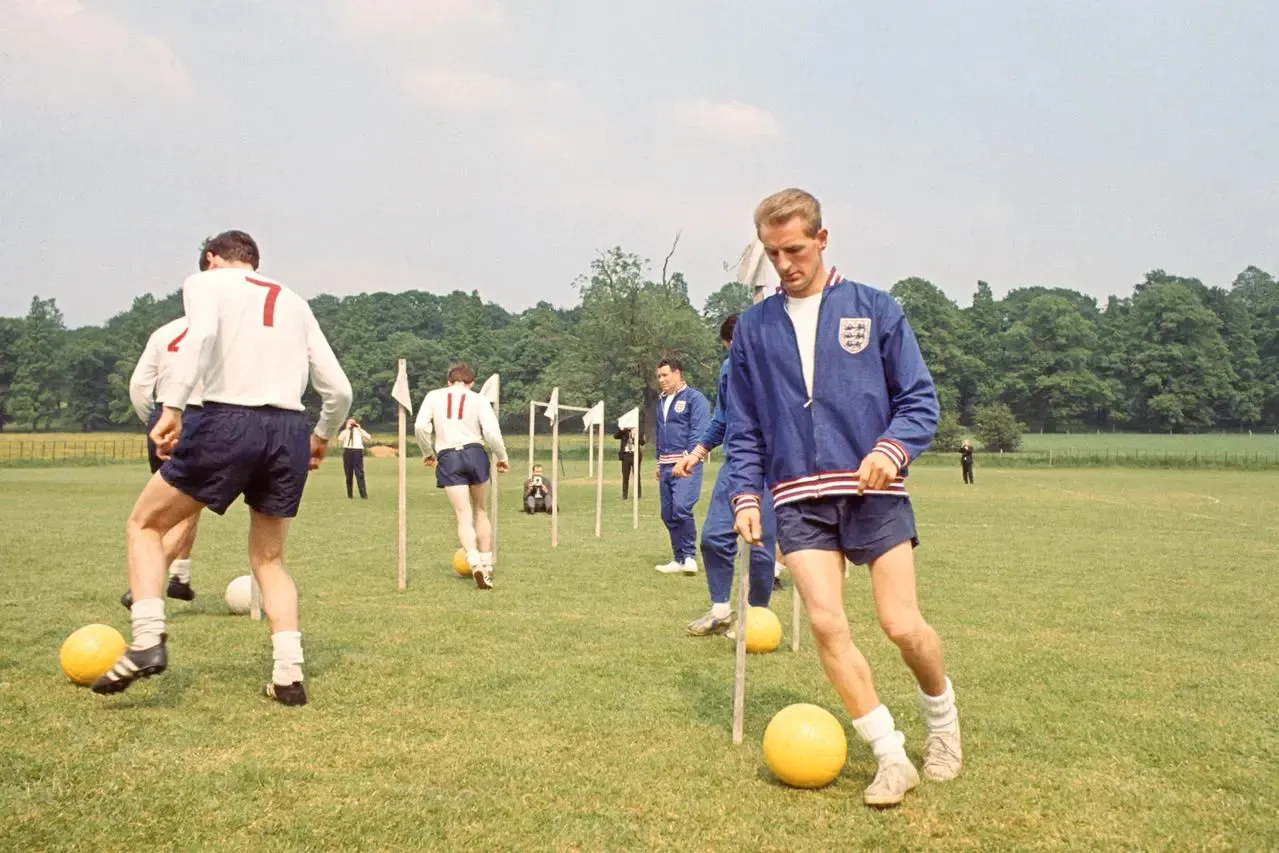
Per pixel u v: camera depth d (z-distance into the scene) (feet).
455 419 28.37
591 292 232.73
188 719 14.51
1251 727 14.79
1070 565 35.09
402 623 22.58
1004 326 411.75
